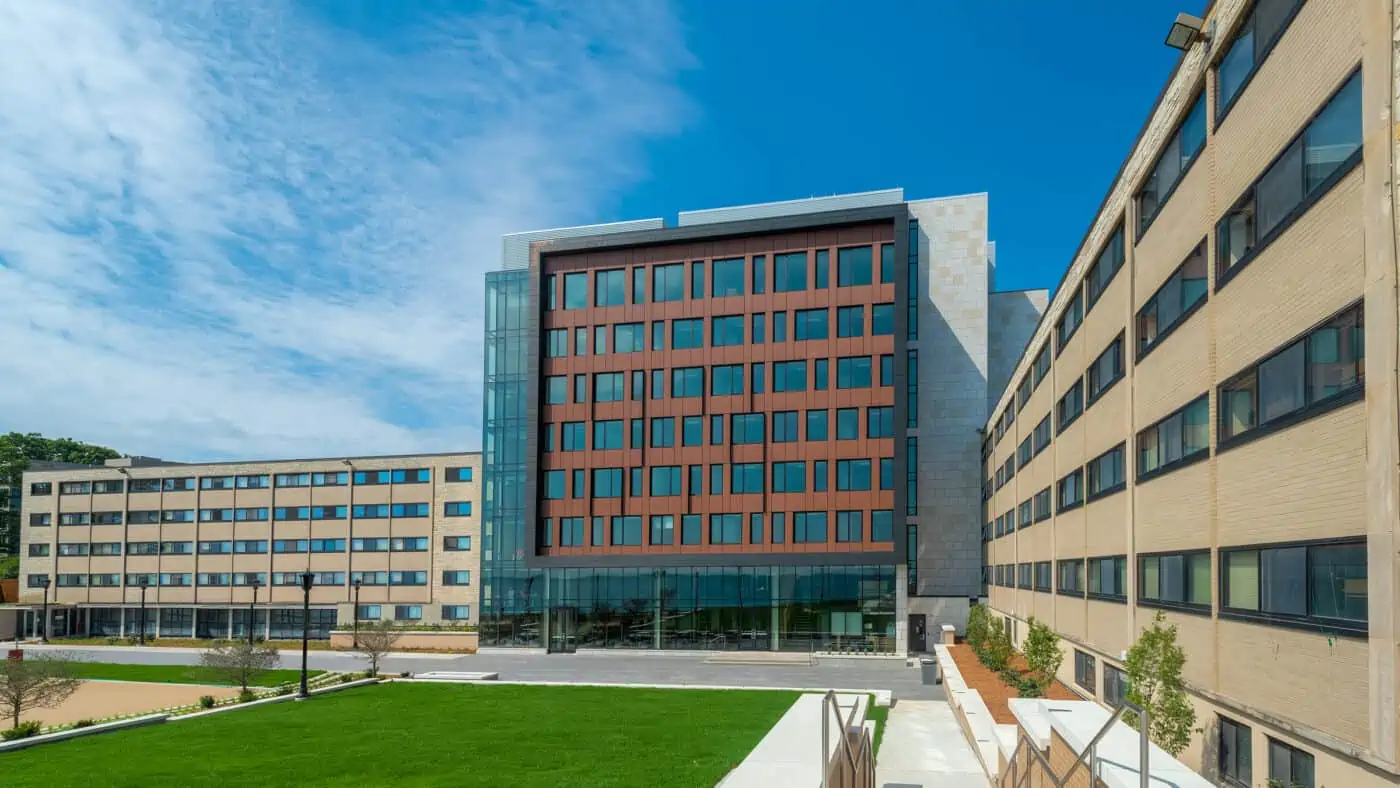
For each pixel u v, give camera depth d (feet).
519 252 236.84
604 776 63.87
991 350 206.69
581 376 200.85
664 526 192.03
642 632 191.62
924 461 193.06
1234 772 47.98
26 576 286.46
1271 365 43.27
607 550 194.49
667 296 197.77
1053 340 103.55
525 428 204.64
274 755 74.59
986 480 182.19
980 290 194.49
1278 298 42.39
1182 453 57.16
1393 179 32.07
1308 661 38.75
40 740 82.28
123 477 278.26
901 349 181.98
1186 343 56.24
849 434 184.55
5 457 382.83
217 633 264.31
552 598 197.57
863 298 186.09
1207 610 51.90
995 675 116.78
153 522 273.54
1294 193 40.86
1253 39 45.91
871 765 52.95
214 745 79.87
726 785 29.58
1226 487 49.06
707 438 191.31
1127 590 70.79
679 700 111.65
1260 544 44.27
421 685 130.82
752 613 186.80
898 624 179.63
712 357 193.36
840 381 186.09
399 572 247.09
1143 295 66.54
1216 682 50.37
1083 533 88.17
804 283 190.39
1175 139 59.21
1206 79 52.03
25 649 222.48
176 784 63.93
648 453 194.70
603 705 106.52
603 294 201.87
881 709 103.60
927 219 199.11
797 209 212.64
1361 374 34.50
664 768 66.69
